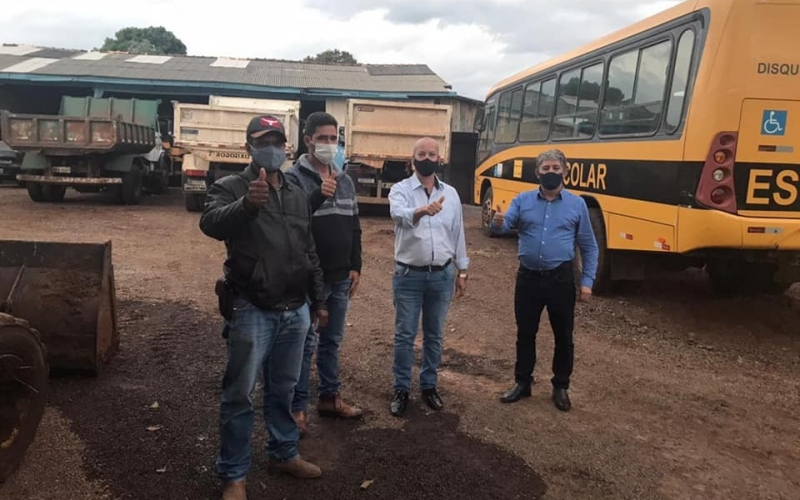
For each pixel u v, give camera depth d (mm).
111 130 13820
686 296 8211
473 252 11195
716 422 4641
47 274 4602
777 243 6008
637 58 7426
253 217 2992
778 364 6031
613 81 7957
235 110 14117
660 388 5250
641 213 7152
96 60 24562
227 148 14148
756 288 8016
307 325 3469
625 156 7496
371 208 16391
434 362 4617
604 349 6191
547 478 3754
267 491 3463
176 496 3336
